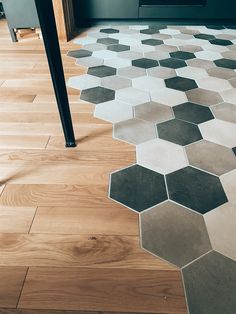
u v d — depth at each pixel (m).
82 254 1.08
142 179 1.42
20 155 1.61
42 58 3.03
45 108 2.09
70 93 2.27
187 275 1.00
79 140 1.72
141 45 3.37
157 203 1.29
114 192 1.35
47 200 1.32
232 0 3.83
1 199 1.33
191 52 3.12
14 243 1.13
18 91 2.33
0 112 2.03
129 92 2.27
